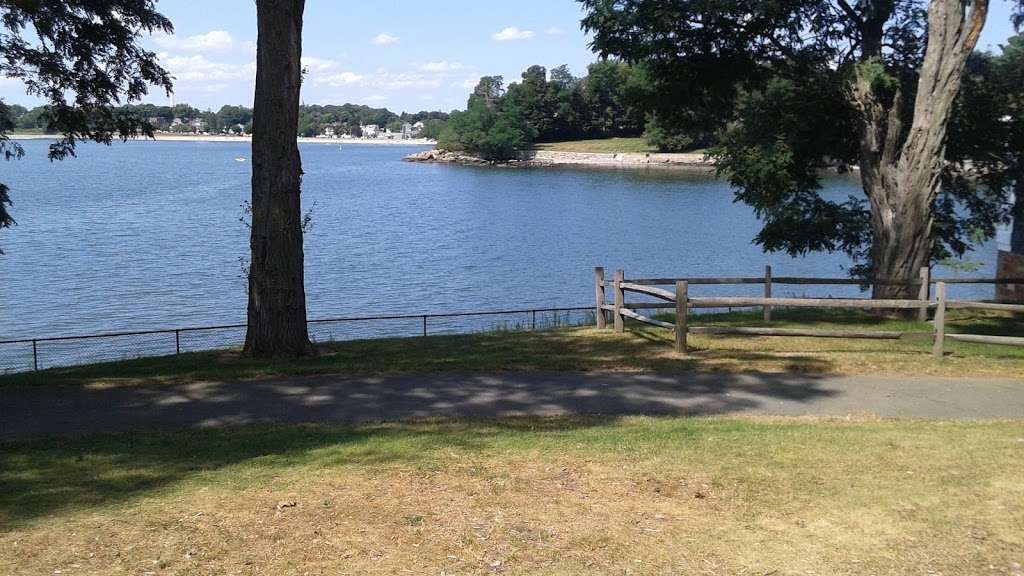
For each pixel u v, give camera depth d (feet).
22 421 31.17
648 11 58.80
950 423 29.25
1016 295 68.08
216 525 17.99
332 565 15.99
